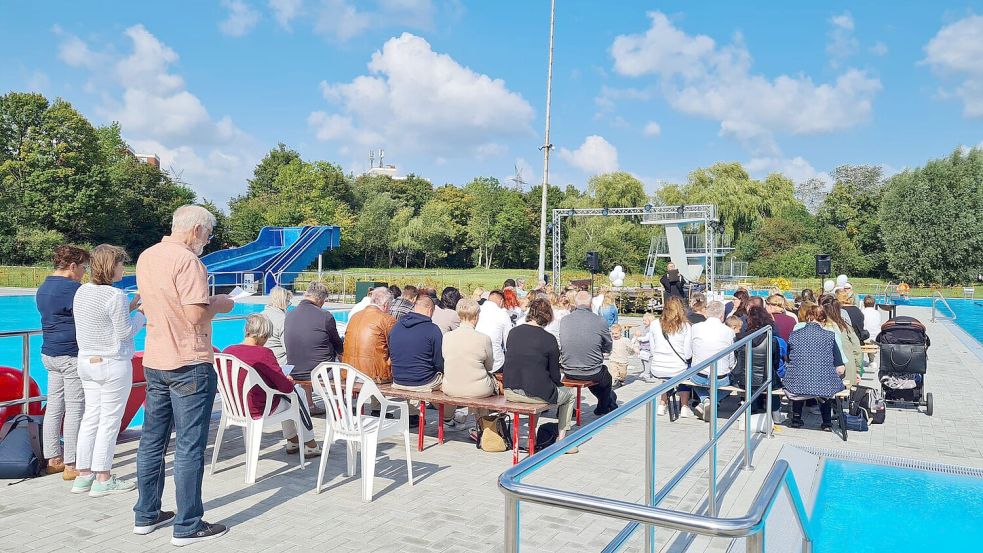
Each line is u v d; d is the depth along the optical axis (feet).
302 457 17.80
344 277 95.71
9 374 19.27
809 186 263.29
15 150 156.56
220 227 195.00
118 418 15.70
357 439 15.60
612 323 39.73
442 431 20.84
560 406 20.54
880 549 14.58
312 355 21.49
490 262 245.45
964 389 30.78
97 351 15.20
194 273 12.58
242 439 20.88
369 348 21.20
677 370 25.13
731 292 107.96
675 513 5.08
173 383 12.62
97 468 15.38
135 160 189.06
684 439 13.58
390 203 236.02
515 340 19.07
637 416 13.71
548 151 84.38
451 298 29.43
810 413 25.71
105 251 15.34
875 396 23.85
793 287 138.51
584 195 197.88
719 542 13.29
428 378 20.29
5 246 139.74
